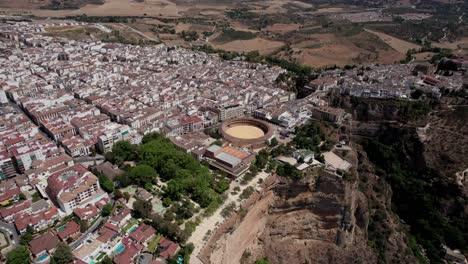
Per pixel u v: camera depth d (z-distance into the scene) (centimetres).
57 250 17550
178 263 18238
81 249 18425
